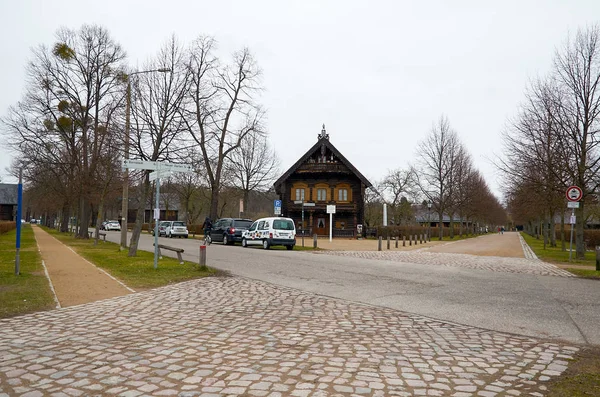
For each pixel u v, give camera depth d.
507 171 23.39
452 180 49.16
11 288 10.47
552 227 35.59
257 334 6.66
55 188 39.62
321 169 47.50
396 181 65.56
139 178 24.33
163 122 20.75
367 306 9.10
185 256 20.64
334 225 48.75
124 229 22.81
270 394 4.30
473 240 49.97
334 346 6.02
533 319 7.96
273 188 56.12
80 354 5.55
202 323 7.38
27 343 6.07
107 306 8.75
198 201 63.91
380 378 4.78
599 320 7.88
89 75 30.78
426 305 9.28
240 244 33.06
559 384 4.69
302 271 15.15
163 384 4.55
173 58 21.39
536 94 22.19
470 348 6.06
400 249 28.47
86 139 30.78
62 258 18.00
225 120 39.12
